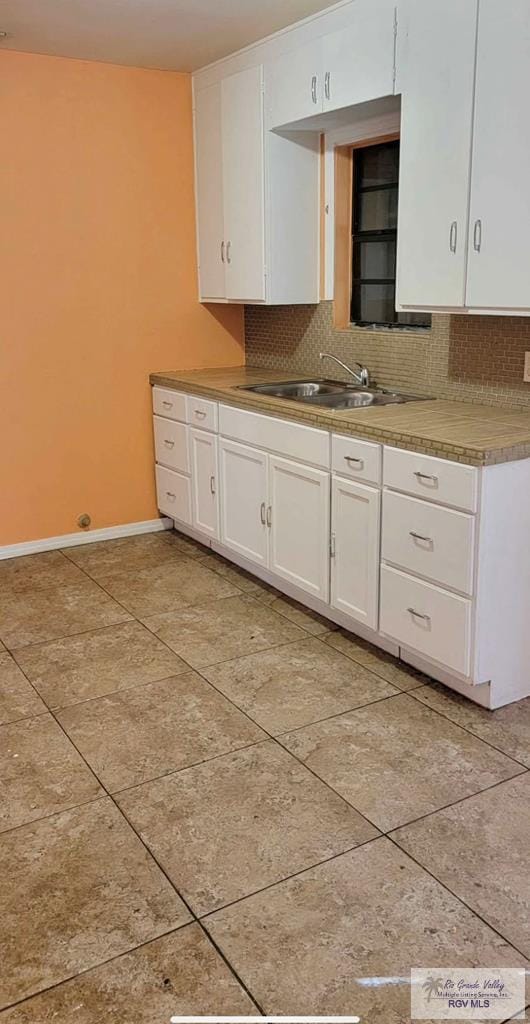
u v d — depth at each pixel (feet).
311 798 7.33
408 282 9.96
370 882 6.30
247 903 6.11
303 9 10.68
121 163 13.73
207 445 13.20
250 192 12.84
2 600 12.19
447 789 7.43
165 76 13.79
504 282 8.70
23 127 12.73
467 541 8.14
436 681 9.48
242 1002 5.26
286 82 11.62
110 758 8.02
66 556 14.20
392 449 8.98
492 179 8.62
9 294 13.20
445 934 5.78
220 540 13.34
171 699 9.16
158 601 12.08
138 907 6.08
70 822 7.06
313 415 10.25
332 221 12.80
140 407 14.97
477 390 10.59
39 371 13.76
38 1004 5.27
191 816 7.12
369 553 9.69
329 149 12.53
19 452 13.89
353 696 9.15
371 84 10.07
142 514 15.51
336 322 13.20
